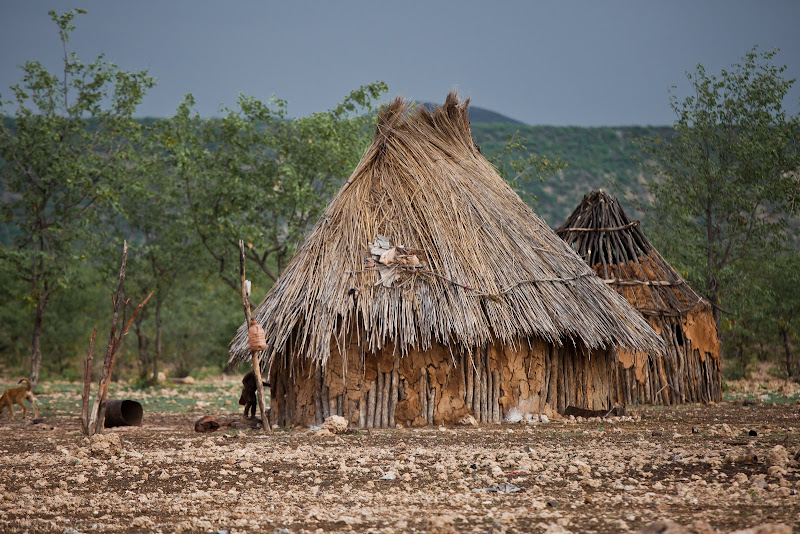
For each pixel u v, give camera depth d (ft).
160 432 116.37
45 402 183.21
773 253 213.05
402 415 110.22
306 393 114.21
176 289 305.32
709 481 64.90
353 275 112.27
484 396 113.70
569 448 84.99
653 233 217.77
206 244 242.37
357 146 232.94
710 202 211.41
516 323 110.83
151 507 61.98
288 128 233.96
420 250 115.03
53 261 230.27
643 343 120.26
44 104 230.68
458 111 136.77
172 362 328.70
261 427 117.39
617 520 52.06
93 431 107.45
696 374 153.38
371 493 65.00
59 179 231.50
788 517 50.37
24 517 59.26
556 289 118.01
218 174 228.02
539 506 57.47
